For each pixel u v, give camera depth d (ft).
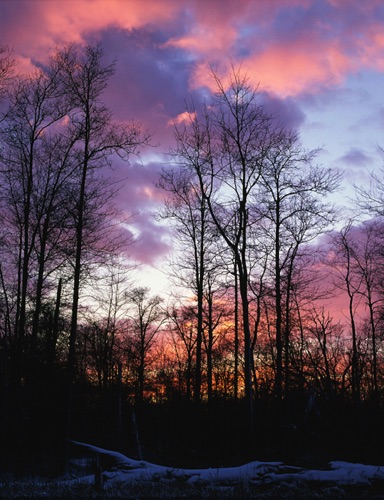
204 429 95.81
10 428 82.43
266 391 113.29
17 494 45.73
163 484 49.93
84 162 80.28
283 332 109.70
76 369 126.52
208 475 51.57
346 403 93.76
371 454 71.67
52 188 91.09
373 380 119.85
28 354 94.89
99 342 148.87
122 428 120.37
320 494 44.83
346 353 119.24
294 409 94.73
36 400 93.50
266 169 90.12
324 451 75.66
